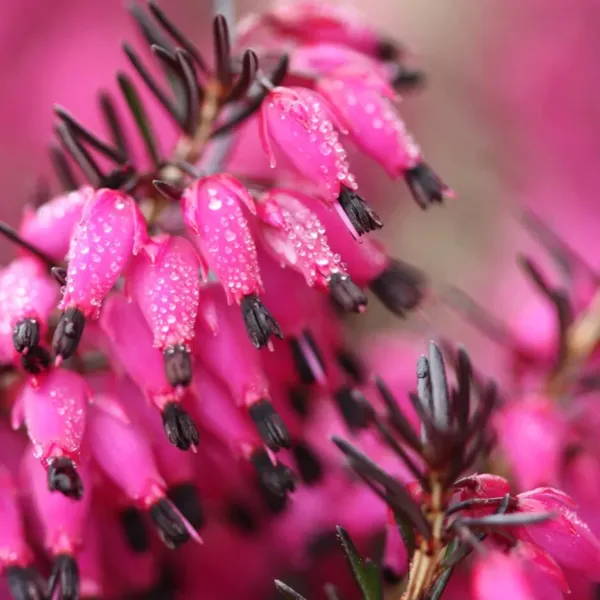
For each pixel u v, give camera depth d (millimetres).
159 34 141
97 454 131
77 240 127
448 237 195
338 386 137
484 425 126
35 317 129
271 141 129
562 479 145
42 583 133
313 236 129
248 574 147
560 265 154
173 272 127
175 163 132
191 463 134
